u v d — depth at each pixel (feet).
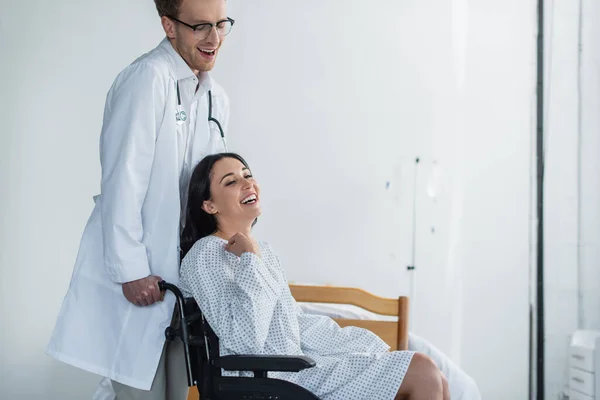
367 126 13.46
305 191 13.38
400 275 13.37
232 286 5.25
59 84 12.17
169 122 5.69
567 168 10.84
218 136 6.35
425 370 5.26
